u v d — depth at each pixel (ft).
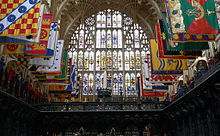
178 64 72.54
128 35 153.38
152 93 100.89
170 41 54.34
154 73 73.36
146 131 100.63
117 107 79.71
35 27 45.52
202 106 53.26
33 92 81.71
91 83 138.51
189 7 46.88
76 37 152.35
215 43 62.13
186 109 62.28
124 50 148.66
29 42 47.75
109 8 157.99
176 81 84.74
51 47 63.57
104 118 78.23
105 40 151.23
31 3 47.98
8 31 44.98
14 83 64.69
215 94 46.03
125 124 78.74
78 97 116.78
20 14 46.68
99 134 77.66
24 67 70.03
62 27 141.90
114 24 156.97
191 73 82.43
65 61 85.40
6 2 47.75
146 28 152.56
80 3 145.48
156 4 126.21
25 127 67.15
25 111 64.59
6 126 53.83
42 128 77.20
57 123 78.59
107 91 80.89
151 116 79.10
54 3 113.39
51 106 79.56
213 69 47.67
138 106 79.71
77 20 150.10
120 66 143.74
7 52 53.83
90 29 154.51
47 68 71.77
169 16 49.34
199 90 50.29
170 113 73.87
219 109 46.21
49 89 101.50
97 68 142.72
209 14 46.09
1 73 55.36
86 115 77.92
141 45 150.51
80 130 82.94
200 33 44.78
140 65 143.74
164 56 61.93
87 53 147.33
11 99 52.29
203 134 52.75
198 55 59.77
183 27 47.70
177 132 70.49
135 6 148.05
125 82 139.03
